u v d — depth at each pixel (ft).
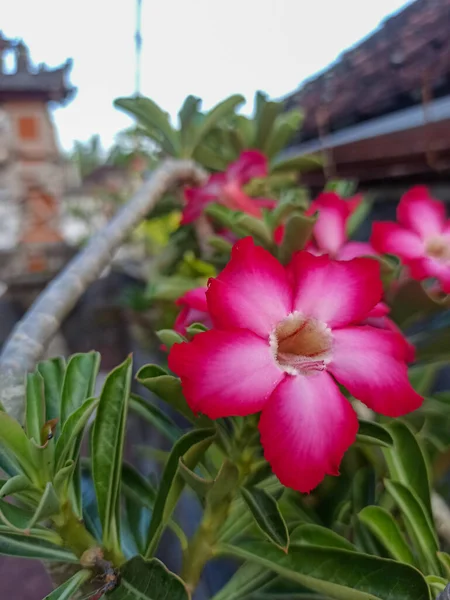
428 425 0.66
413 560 0.46
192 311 0.57
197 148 1.01
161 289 0.84
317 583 0.39
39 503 0.34
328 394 0.38
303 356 0.40
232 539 0.46
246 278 0.40
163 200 1.13
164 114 0.97
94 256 0.72
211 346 0.36
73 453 0.41
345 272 0.42
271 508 0.40
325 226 0.64
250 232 0.66
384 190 1.34
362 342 0.41
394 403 0.39
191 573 0.46
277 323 0.40
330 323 0.41
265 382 0.37
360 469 0.60
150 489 0.55
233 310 0.39
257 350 0.38
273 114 1.00
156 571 0.37
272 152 1.05
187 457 0.42
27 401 0.40
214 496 0.43
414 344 0.65
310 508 0.60
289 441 0.36
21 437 0.36
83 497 0.54
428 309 0.62
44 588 0.84
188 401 0.35
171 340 0.48
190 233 1.08
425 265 0.60
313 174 1.40
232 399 0.36
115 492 0.42
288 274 0.42
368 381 0.39
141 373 0.43
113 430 0.43
